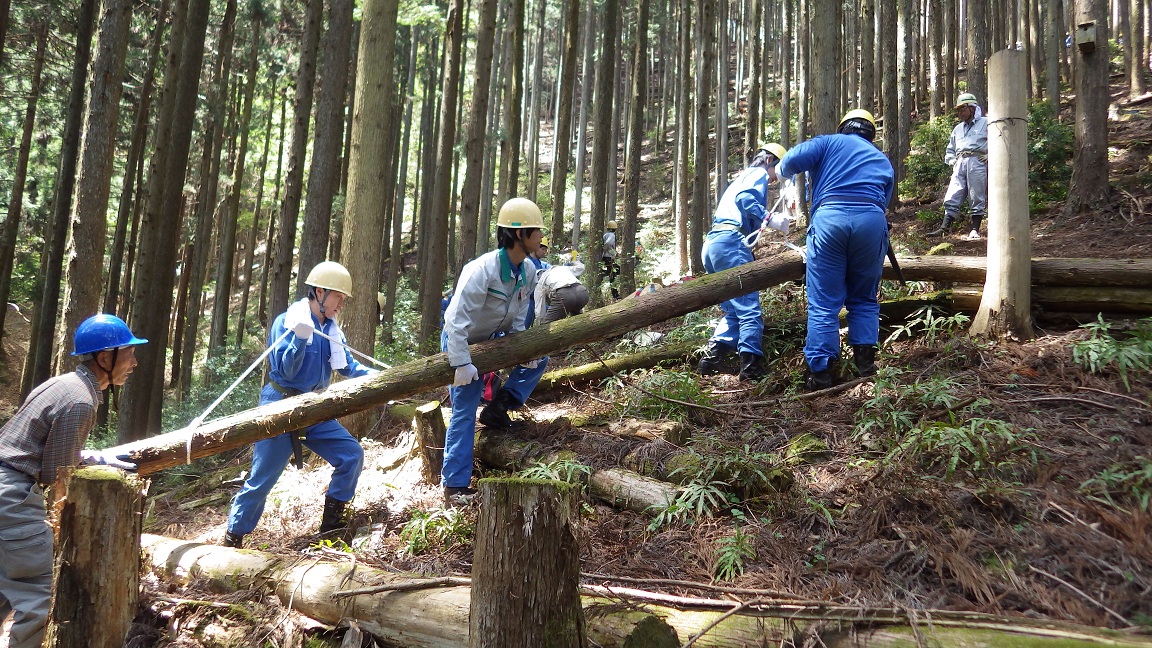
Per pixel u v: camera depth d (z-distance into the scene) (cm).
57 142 1401
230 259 1427
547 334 424
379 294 605
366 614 281
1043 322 485
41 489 312
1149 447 322
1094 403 369
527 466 425
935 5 1666
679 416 458
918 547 282
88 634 286
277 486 489
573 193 2542
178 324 1447
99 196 584
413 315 1517
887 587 266
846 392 454
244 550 344
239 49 1517
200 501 521
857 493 332
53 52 1272
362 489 466
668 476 377
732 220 532
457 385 395
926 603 251
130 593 297
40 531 305
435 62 1823
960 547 276
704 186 1134
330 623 294
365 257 593
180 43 837
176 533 459
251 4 1363
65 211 784
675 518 341
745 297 513
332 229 1516
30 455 306
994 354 445
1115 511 285
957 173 815
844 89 1844
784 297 630
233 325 2177
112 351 325
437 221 992
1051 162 911
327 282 407
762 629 233
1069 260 474
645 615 242
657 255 1546
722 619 239
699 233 1129
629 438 422
